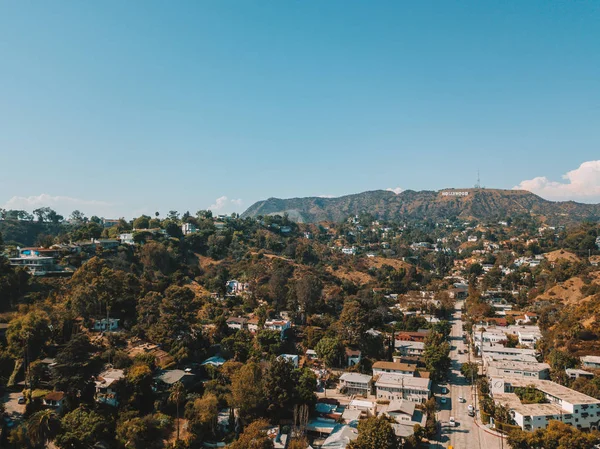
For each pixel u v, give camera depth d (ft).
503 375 437.58
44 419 274.77
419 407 392.27
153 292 511.40
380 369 461.37
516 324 647.15
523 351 508.12
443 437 346.95
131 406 334.85
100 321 455.63
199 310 566.36
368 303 643.86
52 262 566.36
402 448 318.24
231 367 408.67
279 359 383.86
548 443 310.04
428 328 626.64
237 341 466.70
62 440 271.28
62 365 325.21
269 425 347.36
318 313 625.41
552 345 507.71
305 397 368.07
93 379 345.72
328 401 401.08
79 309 446.60
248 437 303.27
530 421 344.08
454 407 401.70
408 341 555.28
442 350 483.10
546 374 443.32
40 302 452.76
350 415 373.20
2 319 414.41
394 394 408.67
